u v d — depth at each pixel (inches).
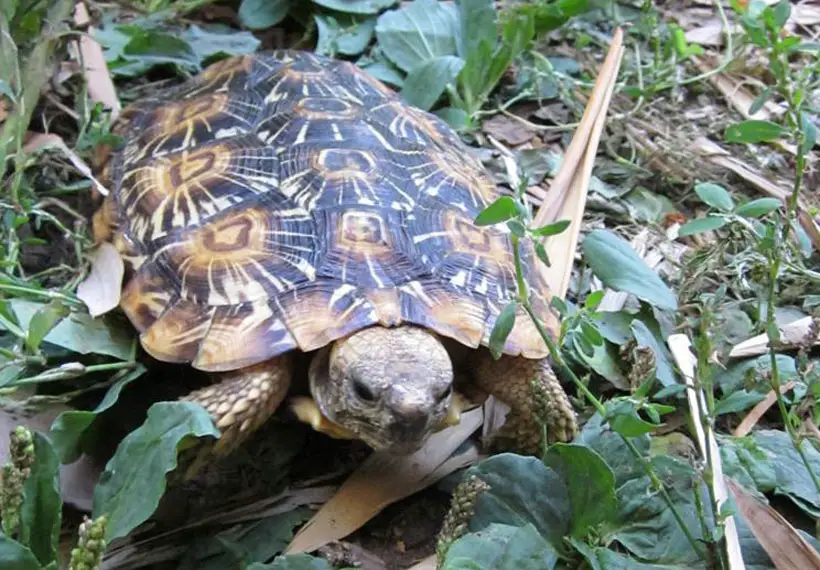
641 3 21.3
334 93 13.8
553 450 11.2
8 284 12.5
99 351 12.2
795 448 11.6
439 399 11.3
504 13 19.1
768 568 11.0
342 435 12.0
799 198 16.5
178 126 13.8
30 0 14.4
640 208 16.6
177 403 10.8
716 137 18.1
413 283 11.9
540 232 10.3
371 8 18.8
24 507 10.3
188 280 12.0
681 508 11.3
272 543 11.6
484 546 10.5
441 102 18.1
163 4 18.2
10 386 11.6
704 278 14.8
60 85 16.3
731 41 19.0
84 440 11.9
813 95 18.2
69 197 15.2
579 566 11.1
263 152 13.0
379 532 12.1
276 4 19.2
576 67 19.2
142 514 10.4
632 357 13.4
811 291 14.9
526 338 12.1
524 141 17.6
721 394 13.5
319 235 12.0
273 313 11.6
